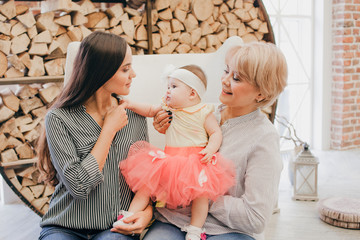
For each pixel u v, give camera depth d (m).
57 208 1.46
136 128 1.60
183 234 1.45
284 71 1.41
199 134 1.53
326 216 2.76
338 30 4.55
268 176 1.39
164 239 1.41
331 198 2.95
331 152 4.61
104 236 1.38
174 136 1.55
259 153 1.41
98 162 1.38
